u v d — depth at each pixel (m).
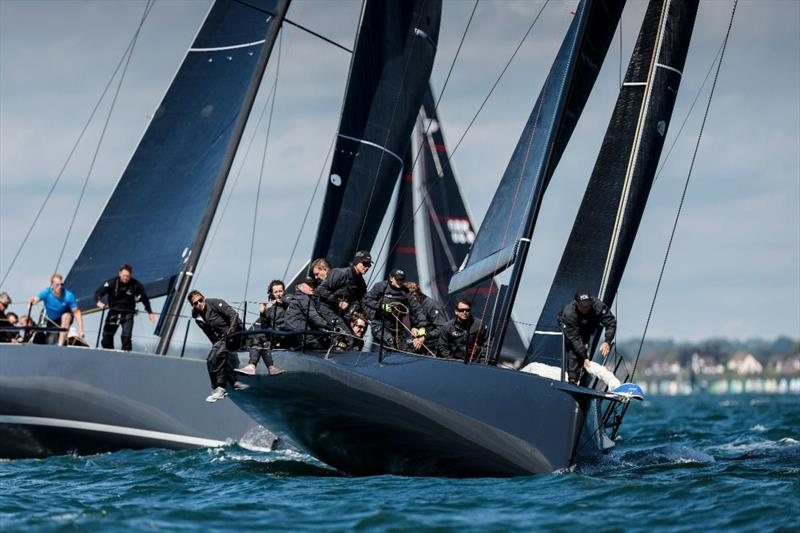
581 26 48.25
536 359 48.56
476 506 37.22
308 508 37.44
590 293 49.16
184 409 59.62
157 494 41.41
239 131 67.75
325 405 44.28
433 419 42.38
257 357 45.28
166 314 64.81
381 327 46.28
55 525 34.69
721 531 33.19
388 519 35.06
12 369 60.44
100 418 59.88
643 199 50.66
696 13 52.12
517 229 47.03
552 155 47.56
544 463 42.75
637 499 37.72
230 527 34.38
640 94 51.16
